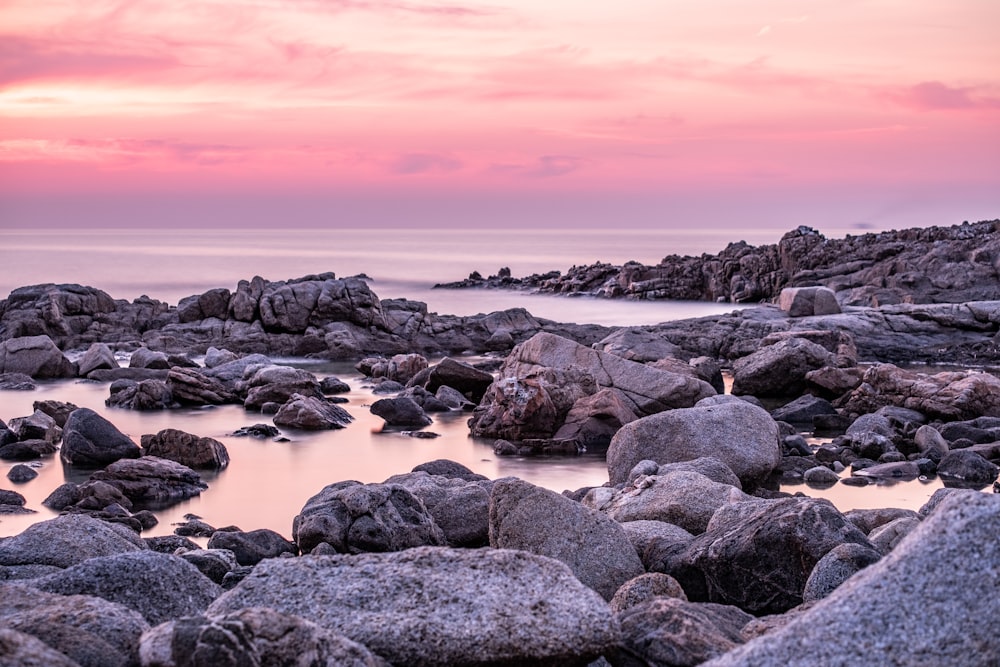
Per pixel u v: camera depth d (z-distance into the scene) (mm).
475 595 4961
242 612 4445
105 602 5047
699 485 10180
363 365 28375
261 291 35062
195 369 26797
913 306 35500
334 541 9344
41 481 14234
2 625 4715
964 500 4219
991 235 52250
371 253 126688
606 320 46219
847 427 19969
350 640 4531
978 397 19625
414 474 11367
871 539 8242
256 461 15891
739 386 24469
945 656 3830
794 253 56750
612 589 7648
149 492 13422
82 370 27469
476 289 68188
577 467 15820
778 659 3945
